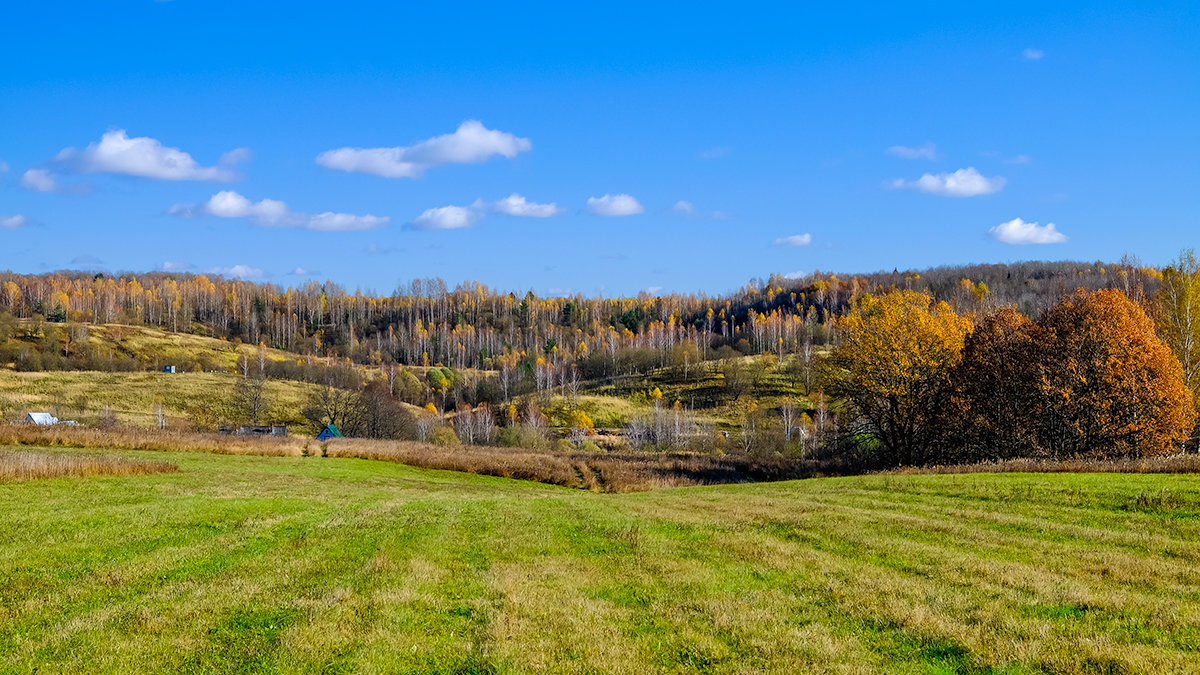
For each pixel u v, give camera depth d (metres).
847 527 19.94
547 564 16.22
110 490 26.83
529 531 20.33
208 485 31.00
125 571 14.66
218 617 12.02
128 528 18.89
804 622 11.86
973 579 14.02
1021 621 11.26
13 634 11.15
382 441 65.50
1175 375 40.09
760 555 16.72
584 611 12.47
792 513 22.92
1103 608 11.83
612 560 16.62
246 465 44.34
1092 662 9.65
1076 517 20.12
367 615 12.12
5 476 27.78
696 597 13.32
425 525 21.20
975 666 9.70
